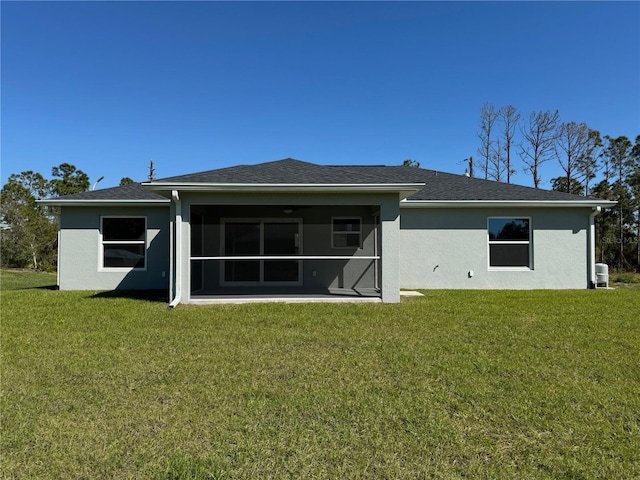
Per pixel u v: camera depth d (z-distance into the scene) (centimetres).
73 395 340
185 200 838
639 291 1080
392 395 341
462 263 1159
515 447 256
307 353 467
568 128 3011
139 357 450
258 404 321
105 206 1159
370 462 237
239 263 1160
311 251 1184
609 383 369
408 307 785
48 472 226
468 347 489
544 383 368
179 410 311
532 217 1162
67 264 1150
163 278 1165
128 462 237
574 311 743
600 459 242
